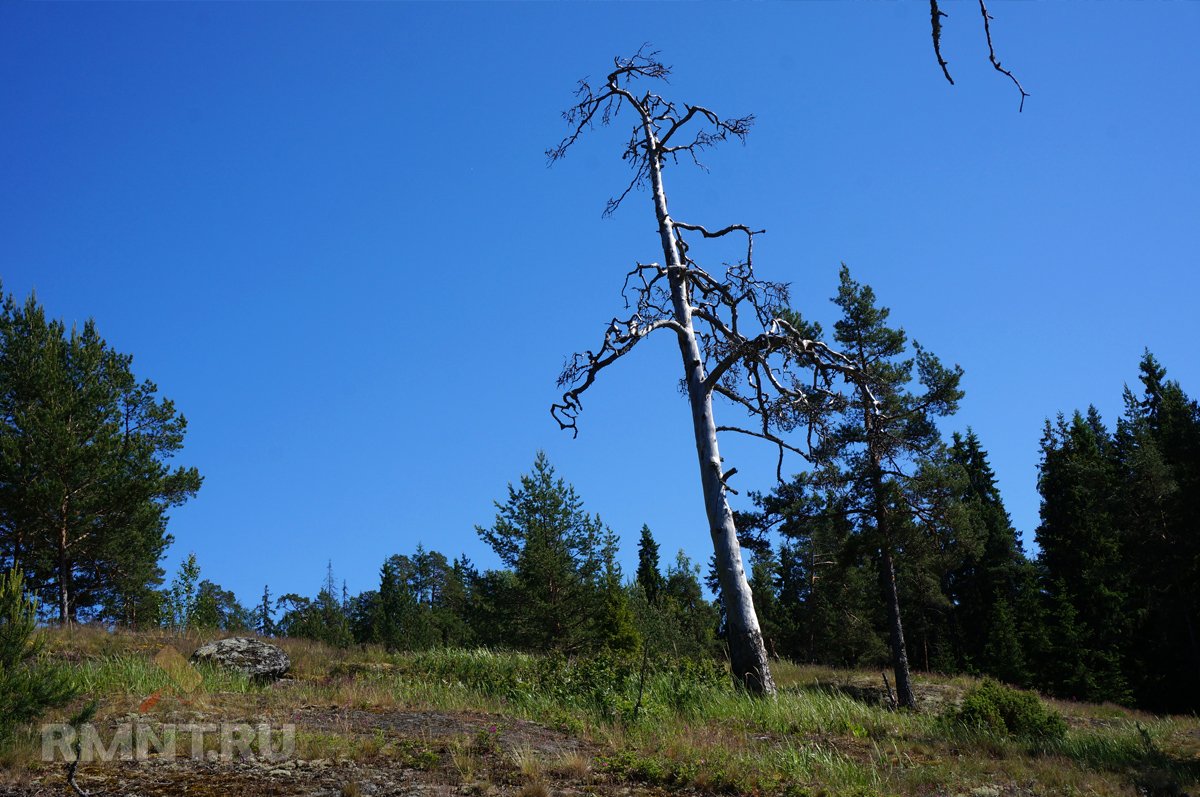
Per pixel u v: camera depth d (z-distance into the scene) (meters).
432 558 75.81
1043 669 46.84
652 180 18.28
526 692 13.09
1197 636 42.69
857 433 27.41
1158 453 39.28
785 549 56.19
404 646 42.47
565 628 35.91
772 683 14.83
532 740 9.70
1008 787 9.82
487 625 37.34
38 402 30.52
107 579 33.12
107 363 33.25
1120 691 45.09
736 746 10.31
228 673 15.16
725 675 14.87
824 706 13.53
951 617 55.78
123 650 19.61
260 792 7.02
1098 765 11.88
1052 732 13.91
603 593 37.22
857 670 34.31
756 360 16.03
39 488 27.94
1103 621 48.72
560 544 37.16
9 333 30.89
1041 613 49.50
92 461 29.70
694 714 12.62
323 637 47.12
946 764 10.45
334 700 11.73
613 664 14.28
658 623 40.50
